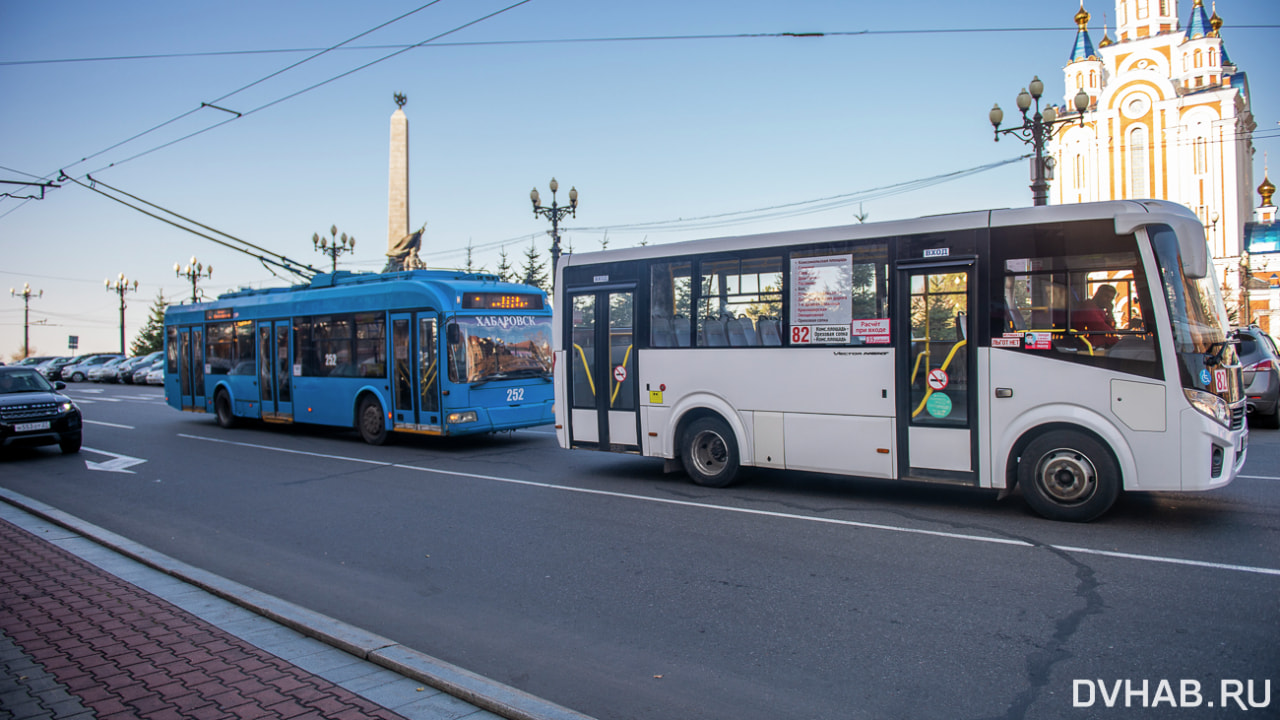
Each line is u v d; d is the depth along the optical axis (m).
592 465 12.09
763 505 8.83
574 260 11.07
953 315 8.09
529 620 5.59
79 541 7.91
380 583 6.55
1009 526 7.54
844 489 9.64
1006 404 7.80
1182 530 7.18
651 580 6.34
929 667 4.55
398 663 4.55
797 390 9.07
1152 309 7.20
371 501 9.82
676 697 4.33
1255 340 14.74
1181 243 6.98
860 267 8.66
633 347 10.46
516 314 14.62
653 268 10.29
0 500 10.27
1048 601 5.51
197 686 4.33
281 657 4.77
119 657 4.77
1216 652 4.61
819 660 4.71
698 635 5.19
